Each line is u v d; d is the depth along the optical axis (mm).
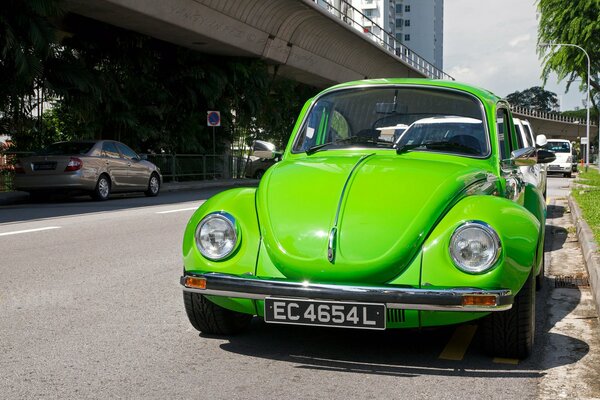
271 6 29875
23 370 4238
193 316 4867
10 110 20938
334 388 3920
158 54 29078
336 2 37906
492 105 5398
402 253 4035
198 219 4453
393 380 4066
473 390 3898
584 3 35562
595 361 4473
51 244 9750
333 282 4062
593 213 11992
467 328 5250
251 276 4219
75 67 21281
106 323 5395
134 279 7223
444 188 4359
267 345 4785
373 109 5527
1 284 6910
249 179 35094
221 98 32375
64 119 23969
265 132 37875
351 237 4117
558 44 36531
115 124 25844
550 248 9820
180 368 4277
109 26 25172
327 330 5180
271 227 4285
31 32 18750
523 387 3961
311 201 4367
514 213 4184
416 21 135500
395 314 4062
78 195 21797
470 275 3951
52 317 5578
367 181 4457
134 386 3947
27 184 18266
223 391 3865
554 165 38688
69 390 3881
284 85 38906
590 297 6566
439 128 5324
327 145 5430
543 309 6078
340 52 40562
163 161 28219
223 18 27312
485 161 5125
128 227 11945
